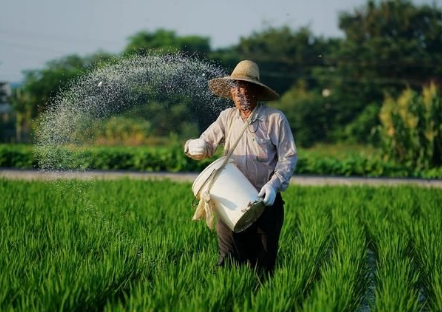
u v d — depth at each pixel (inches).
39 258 855.1
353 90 5305.1
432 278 798.5
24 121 4143.7
